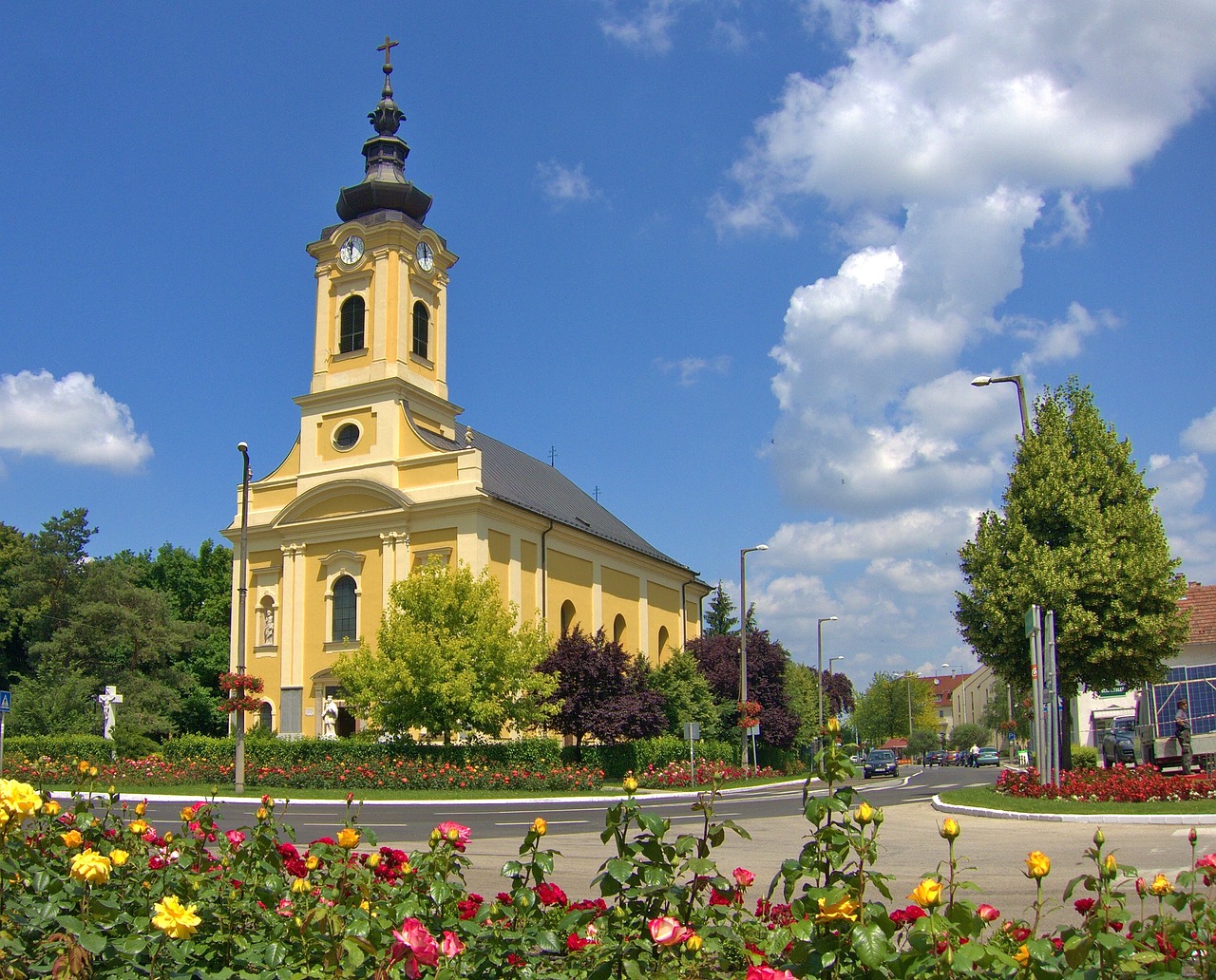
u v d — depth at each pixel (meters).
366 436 48.31
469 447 46.25
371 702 38.59
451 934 5.28
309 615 48.00
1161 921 5.34
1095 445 31.50
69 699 50.81
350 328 49.84
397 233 49.25
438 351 51.56
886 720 135.75
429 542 45.78
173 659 65.81
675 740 49.69
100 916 5.75
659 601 63.75
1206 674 35.16
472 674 37.53
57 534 64.62
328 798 32.53
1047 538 31.59
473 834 21.34
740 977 5.11
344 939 5.38
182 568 74.31
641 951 5.20
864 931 4.69
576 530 52.38
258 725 46.34
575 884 13.94
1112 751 40.19
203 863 7.06
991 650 31.50
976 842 17.55
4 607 63.88
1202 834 17.72
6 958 5.23
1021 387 31.80
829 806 5.27
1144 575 30.09
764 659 60.28
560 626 51.31
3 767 34.22
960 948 4.71
